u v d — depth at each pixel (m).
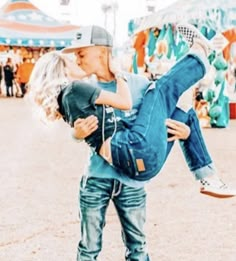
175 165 8.36
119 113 2.84
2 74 28.27
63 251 4.47
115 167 2.90
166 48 13.42
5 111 18.77
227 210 5.77
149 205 5.96
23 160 8.96
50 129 3.08
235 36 13.55
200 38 3.01
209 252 4.45
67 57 2.87
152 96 2.86
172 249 4.51
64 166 8.41
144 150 2.77
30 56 28.08
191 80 2.94
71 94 2.79
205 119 14.06
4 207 5.86
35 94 2.88
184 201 6.15
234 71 17.86
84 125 2.80
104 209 3.02
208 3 12.62
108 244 4.64
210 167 3.07
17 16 26.59
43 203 6.05
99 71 2.88
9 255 4.36
